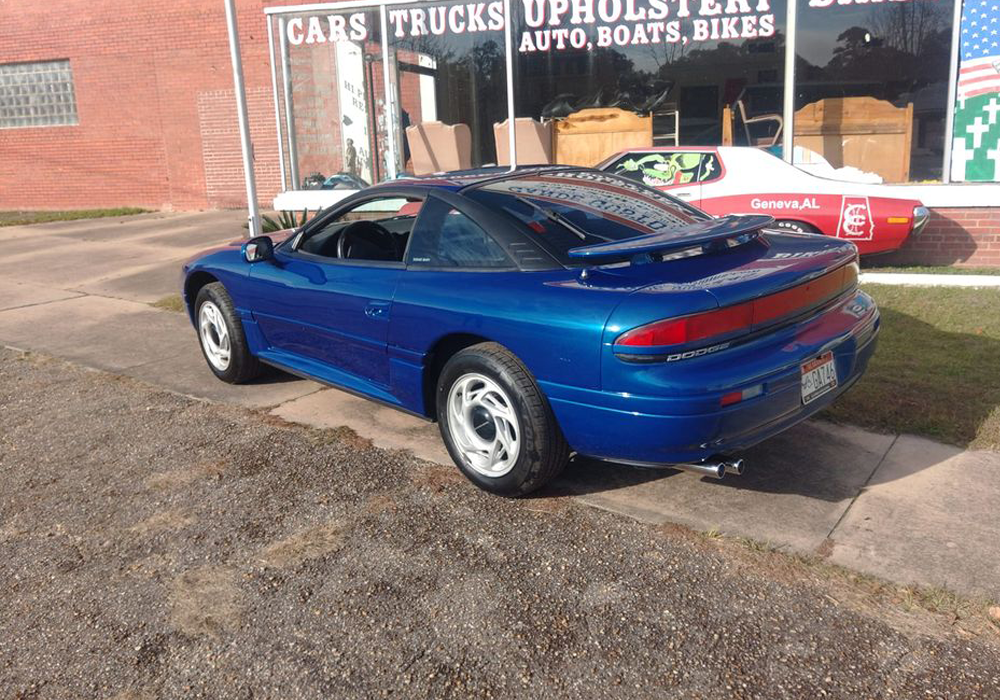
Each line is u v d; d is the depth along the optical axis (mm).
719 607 3041
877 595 3084
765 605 3045
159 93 17297
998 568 3225
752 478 4062
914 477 4020
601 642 2871
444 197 4168
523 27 10445
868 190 8047
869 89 9258
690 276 3537
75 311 8367
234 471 4355
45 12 17703
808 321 3703
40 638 3016
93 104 17938
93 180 18422
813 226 8109
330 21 10945
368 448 4590
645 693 2623
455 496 3980
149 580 3363
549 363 3508
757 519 3664
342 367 4762
